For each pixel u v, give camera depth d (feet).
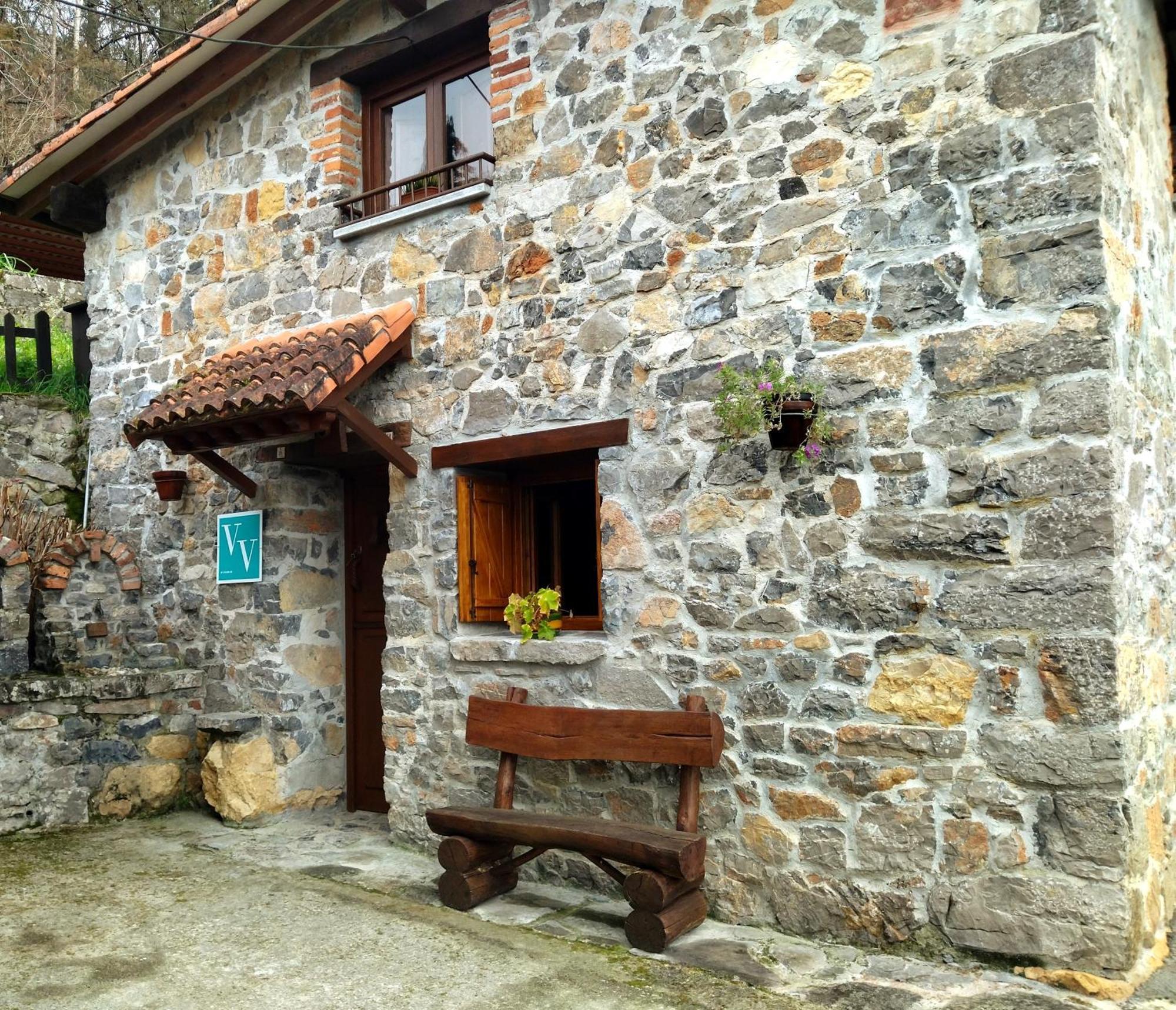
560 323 15.46
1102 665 10.93
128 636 20.80
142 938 12.72
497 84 16.39
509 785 14.89
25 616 19.06
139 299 22.17
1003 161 11.82
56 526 22.85
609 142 15.08
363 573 20.12
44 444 25.12
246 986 11.22
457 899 13.92
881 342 12.57
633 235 14.75
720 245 13.92
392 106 18.99
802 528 13.02
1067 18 11.51
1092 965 10.82
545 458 16.16
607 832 12.71
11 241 27.25
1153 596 12.84
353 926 13.21
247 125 20.13
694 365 14.05
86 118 20.71
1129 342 12.20
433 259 17.15
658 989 11.16
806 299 13.15
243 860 16.35
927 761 11.94
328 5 18.06
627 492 14.57
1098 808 10.89
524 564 17.25
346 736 20.13
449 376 16.76
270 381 15.43
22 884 14.92
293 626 19.40
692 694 13.78
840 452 12.78
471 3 16.79
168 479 20.76
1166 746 13.17
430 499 16.92
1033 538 11.43
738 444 13.60
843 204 12.92
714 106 14.06
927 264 12.28
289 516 19.56
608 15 15.20
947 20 12.28
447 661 16.52
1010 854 11.35
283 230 19.39
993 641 11.60
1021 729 11.36
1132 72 13.17
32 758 18.17
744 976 11.50
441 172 17.58
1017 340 11.62
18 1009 10.57
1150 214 13.84
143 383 21.97
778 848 12.93
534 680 15.47
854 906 12.30
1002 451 11.68
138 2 47.26
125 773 19.08
